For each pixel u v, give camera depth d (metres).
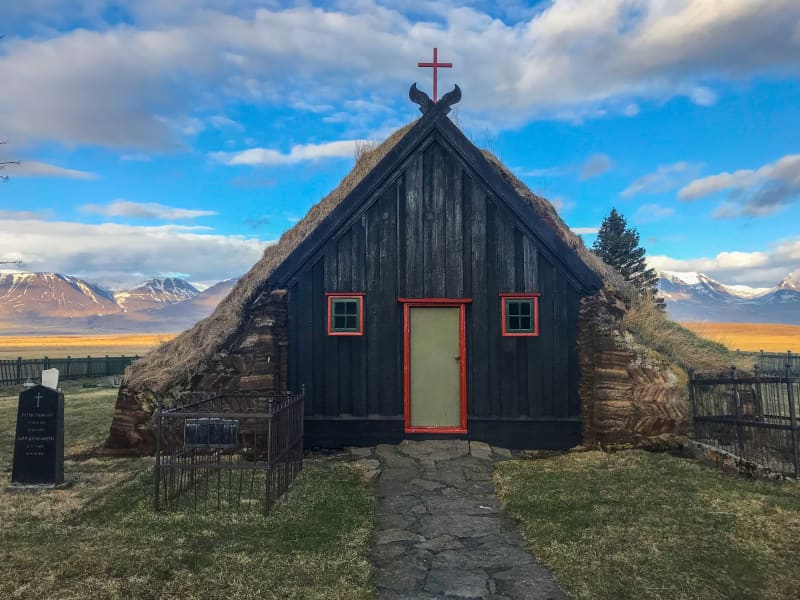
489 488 8.55
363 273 11.28
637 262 47.00
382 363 11.18
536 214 11.24
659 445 10.37
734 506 7.18
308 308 11.23
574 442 10.99
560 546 6.18
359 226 11.36
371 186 11.32
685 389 10.61
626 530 6.50
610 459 9.70
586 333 11.02
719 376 10.98
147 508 7.50
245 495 8.08
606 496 7.72
